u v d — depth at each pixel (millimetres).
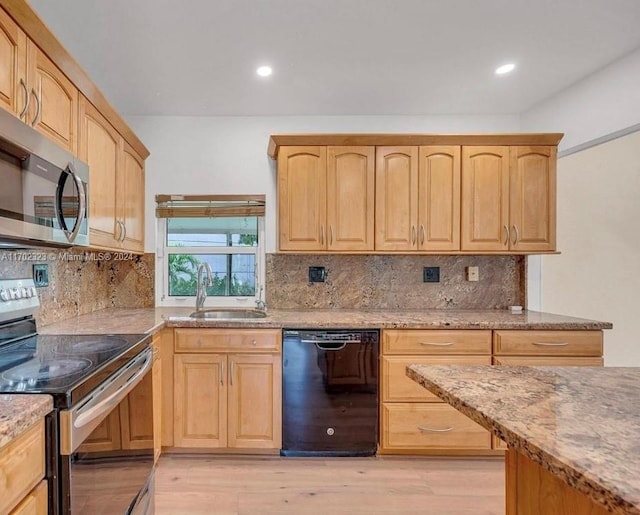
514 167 2613
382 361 2291
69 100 1664
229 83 2398
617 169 3176
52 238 1427
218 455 2340
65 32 1848
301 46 2000
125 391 1371
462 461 2293
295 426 2297
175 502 1888
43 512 977
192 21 1782
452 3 1682
